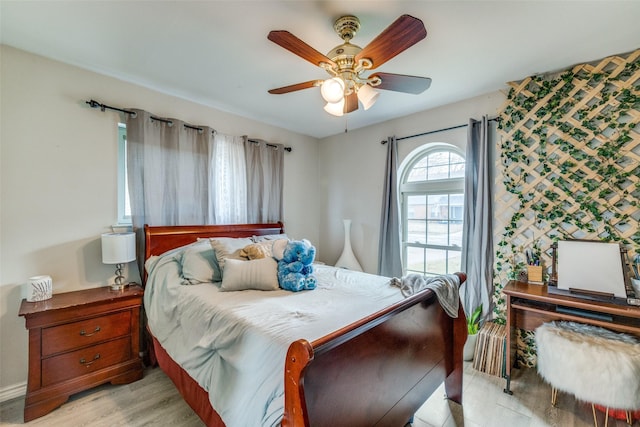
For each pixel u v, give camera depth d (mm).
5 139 1978
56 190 2176
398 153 3365
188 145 2805
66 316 1921
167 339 1927
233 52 2041
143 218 2500
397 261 3256
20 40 1907
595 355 1706
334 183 4074
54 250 2168
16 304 2021
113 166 2443
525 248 2471
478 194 2621
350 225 3861
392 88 1864
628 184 2051
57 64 2170
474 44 1920
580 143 2215
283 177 3707
